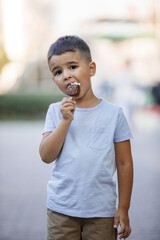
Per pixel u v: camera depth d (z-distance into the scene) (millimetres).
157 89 18906
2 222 4141
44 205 4707
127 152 2250
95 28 16469
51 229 2199
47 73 21562
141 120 14617
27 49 22797
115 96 12898
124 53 23406
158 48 23703
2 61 21469
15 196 5066
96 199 2129
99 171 2133
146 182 5723
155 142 9758
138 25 17125
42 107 16188
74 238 2168
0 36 22312
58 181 2186
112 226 2174
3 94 16344
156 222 4090
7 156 8016
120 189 2232
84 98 2258
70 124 2227
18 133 11859
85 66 2197
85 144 2170
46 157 2170
